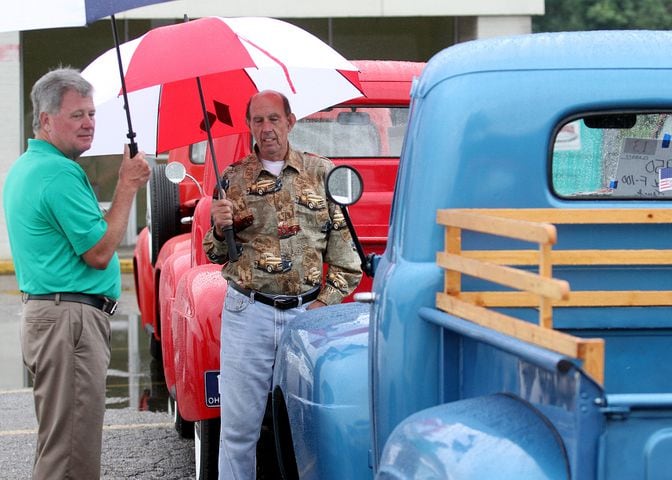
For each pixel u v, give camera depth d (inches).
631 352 150.6
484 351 135.7
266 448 257.8
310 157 222.7
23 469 303.3
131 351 477.4
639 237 150.9
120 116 245.9
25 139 846.5
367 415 175.9
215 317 239.8
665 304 145.4
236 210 218.5
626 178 157.6
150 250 404.8
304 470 191.2
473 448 119.9
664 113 154.6
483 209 145.1
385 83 291.3
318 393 181.9
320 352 187.2
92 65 239.1
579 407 109.2
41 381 210.5
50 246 207.2
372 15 801.6
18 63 804.6
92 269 210.1
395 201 159.2
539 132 151.3
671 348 151.1
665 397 109.5
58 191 204.8
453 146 149.8
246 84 252.5
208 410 239.8
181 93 247.8
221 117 252.8
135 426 352.8
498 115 150.7
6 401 390.9
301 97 260.5
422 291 147.0
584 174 155.6
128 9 189.0
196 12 791.1
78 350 208.8
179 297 260.4
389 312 149.8
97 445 212.5
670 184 157.3
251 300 218.1
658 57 153.8
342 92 264.4
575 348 107.7
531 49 153.4
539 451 116.5
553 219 146.1
